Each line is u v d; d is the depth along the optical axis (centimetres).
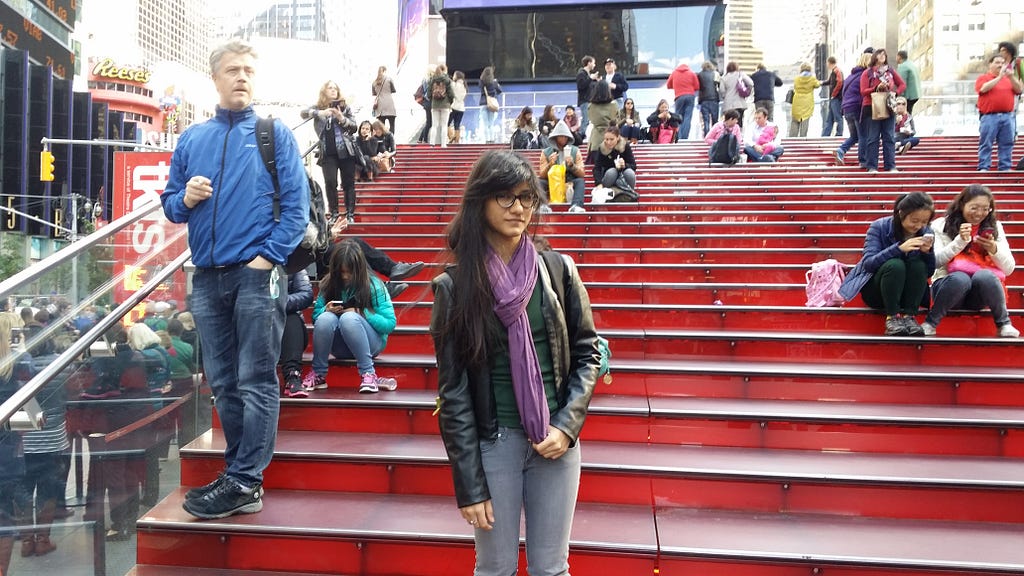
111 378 369
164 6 16725
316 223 424
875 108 1062
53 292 326
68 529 338
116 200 856
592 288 646
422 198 1078
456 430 224
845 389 455
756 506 362
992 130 1039
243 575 334
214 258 345
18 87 5069
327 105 913
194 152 354
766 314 572
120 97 10238
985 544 319
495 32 2350
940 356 502
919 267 522
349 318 470
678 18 2300
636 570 315
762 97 1650
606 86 1212
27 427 311
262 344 350
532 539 235
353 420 442
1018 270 658
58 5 6844
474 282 221
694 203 944
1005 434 397
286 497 380
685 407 433
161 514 354
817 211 890
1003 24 6950
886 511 354
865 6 8012
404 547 331
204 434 440
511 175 218
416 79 2217
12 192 5047
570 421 225
